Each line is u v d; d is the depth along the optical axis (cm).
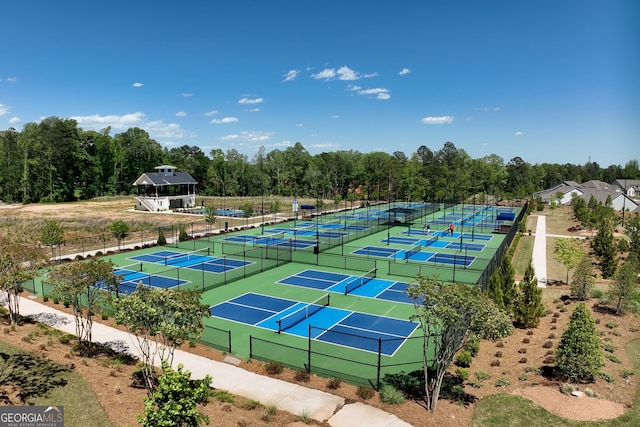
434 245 4938
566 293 2917
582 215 6181
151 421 1009
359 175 13725
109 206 9119
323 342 2134
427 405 1484
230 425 1331
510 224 6669
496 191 12531
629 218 6431
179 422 1020
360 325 2383
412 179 12050
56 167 10388
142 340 2077
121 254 4259
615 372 1717
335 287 3145
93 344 2005
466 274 3528
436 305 1391
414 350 2042
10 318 2255
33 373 1580
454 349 1487
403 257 4225
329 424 1398
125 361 1820
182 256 4191
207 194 13062
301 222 6894
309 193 13200
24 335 2025
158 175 8538
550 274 3538
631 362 1816
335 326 2367
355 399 1559
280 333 2244
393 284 3250
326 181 12975
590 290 2748
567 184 11731
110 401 1420
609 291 2558
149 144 12862
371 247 4756
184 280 3266
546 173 16362
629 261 3353
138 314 1346
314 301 2808
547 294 2905
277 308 2656
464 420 1420
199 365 1836
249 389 1634
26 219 6562
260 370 1795
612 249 3431
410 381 1697
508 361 1877
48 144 10188
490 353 1962
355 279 3369
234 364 1852
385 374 1769
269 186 13438
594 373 1625
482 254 4425
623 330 2170
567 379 1662
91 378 1587
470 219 7375
